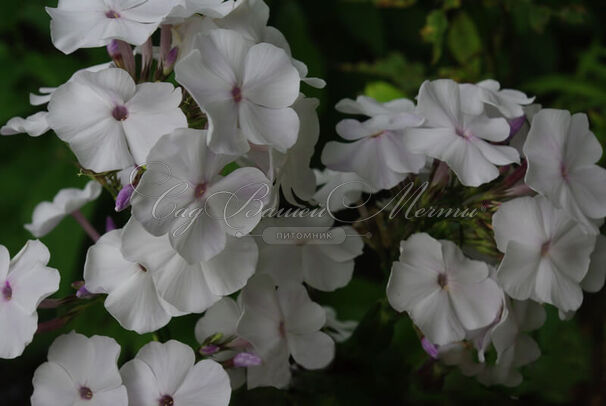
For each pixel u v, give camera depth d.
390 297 0.32
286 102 0.31
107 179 0.33
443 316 0.32
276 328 0.33
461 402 0.38
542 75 0.54
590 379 0.44
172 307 0.31
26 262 0.31
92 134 0.30
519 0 0.47
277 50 0.31
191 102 0.31
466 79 0.48
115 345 0.31
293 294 0.33
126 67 0.32
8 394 0.52
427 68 0.51
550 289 0.32
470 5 0.47
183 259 0.30
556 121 0.32
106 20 0.31
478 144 0.32
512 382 0.35
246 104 0.30
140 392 0.31
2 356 0.31
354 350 0.36
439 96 0.33
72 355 0.31
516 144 0.34
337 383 0.35
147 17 0.31
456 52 0.48
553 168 0.32
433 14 0.46
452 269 0.32
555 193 0.32
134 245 0.30
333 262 0.34
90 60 0.49
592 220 0.33
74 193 0.39
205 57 0.30
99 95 0.30
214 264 0.30
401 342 0.38
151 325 0.31
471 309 0.32
